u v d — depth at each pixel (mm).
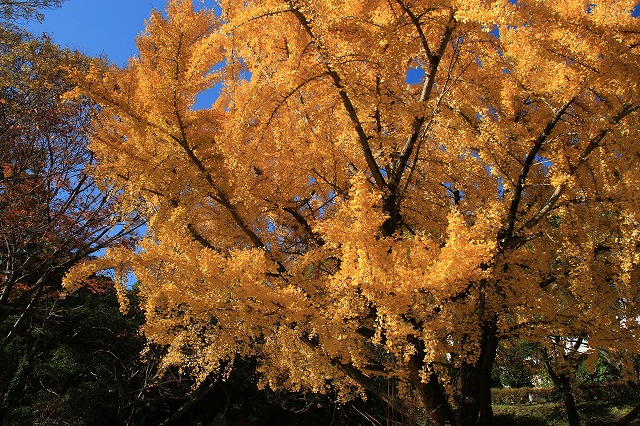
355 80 3244
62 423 8406
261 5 3410
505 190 4629
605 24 3051
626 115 3467
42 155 8789
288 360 3955
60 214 8258
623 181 3480
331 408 9820
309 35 3305
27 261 8562
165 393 10078
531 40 3184
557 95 3832
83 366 9898
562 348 4824
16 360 8977
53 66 8758
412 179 4695
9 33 8656
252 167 3699
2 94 8258
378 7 3584
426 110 3424
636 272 3838
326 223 2908
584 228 3938
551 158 3871
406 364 3379
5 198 8070
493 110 4566
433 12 3357
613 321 3609
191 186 3600
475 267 2715
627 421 9070
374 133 3555
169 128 3334
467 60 4285
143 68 3496
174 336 3793
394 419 3566
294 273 3494
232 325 3328
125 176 3770
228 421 11969
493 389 15562
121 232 8562
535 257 3711
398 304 2744
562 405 12039
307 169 4023
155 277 3559
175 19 3396
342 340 3105
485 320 3922
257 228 4082
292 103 3830
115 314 10922
